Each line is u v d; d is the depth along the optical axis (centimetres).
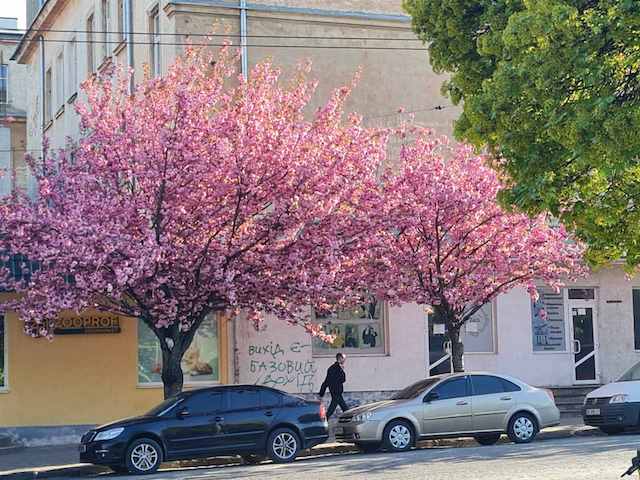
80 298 2000
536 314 2894
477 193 2303
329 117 2220
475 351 2808
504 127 1265
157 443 1903
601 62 1155
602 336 2945
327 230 2092
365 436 2086
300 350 2605
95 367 2514
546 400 2209
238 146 2045
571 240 2484
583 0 1188
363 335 2697
